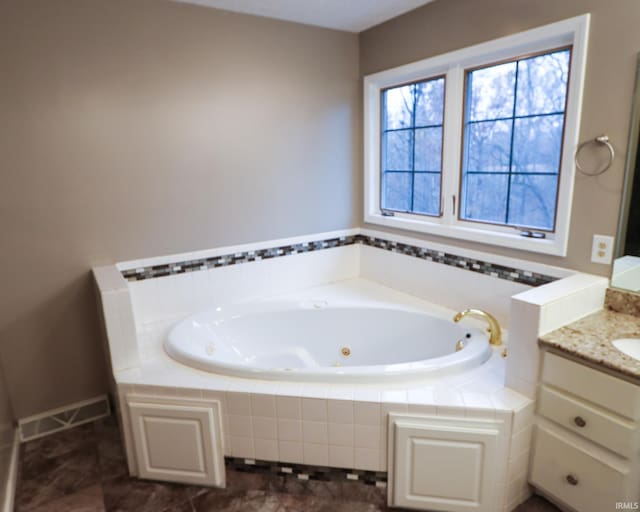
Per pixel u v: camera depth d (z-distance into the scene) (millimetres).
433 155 2818
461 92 2537
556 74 2109
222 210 2848
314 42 2959
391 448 1872
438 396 1855
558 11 1986
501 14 2213
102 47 2340
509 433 1790
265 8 2617
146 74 2473
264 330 2852
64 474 2221
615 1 1797
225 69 2691
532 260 2297
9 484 2076
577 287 1914
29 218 2334
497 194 2479
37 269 2400
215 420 2010
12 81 2176
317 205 3203
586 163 1991
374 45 2990
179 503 2027
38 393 2520
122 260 2602
